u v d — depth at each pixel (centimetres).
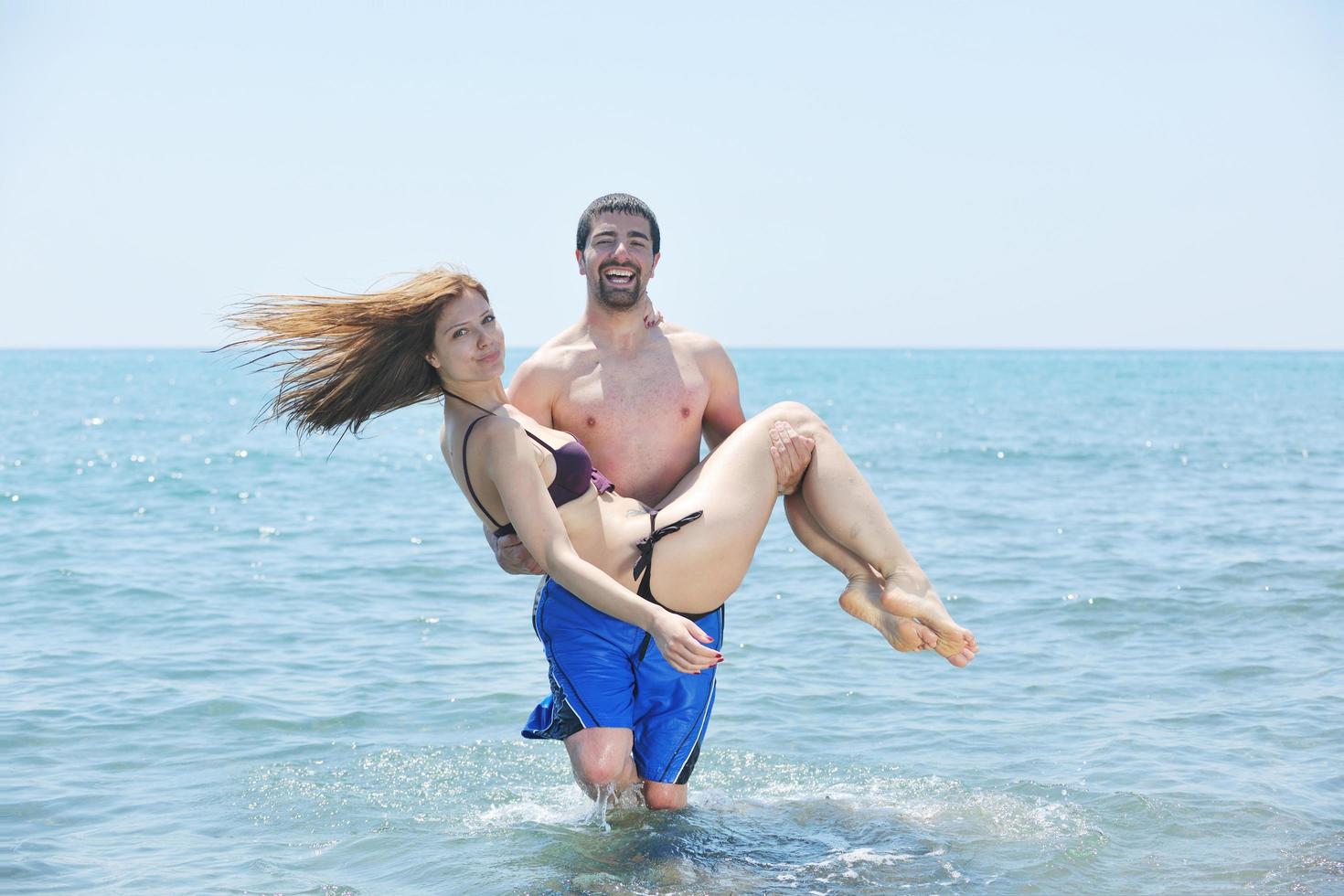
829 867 426
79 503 1644
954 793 507
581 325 516
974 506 1565
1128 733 588
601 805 477
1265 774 523
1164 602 916
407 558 1181
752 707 650
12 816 485
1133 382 8050
